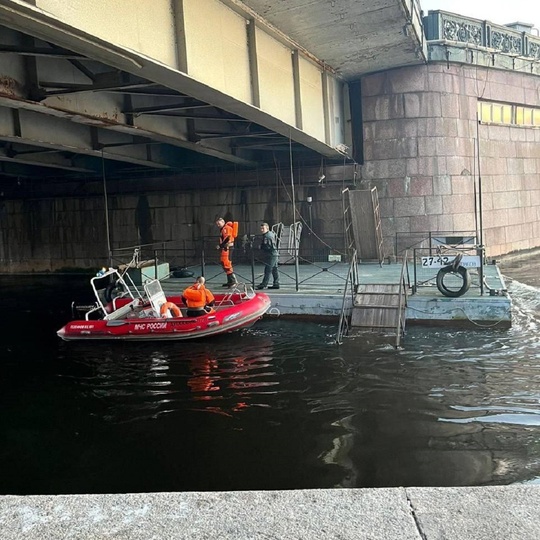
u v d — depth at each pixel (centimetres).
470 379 988
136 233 2725
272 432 795
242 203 2488
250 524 265
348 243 2267
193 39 1095
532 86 2612
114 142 1978
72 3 774
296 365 1118
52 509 283
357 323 1380
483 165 2364
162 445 770
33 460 741
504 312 1347
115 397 982
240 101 1294
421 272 1841
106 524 269
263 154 2459
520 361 1082
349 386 978
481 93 2323
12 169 2602
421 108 2152
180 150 2486
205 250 2572
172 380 1063
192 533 259
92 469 708
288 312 1508
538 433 754
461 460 681
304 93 1781
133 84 1177
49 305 2080
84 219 2861
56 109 1253
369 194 2077
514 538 248
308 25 1487
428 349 1187
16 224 3009
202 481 660
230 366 1135
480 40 2333
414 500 280
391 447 725
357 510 273
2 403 970
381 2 1383
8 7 681
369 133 2214
